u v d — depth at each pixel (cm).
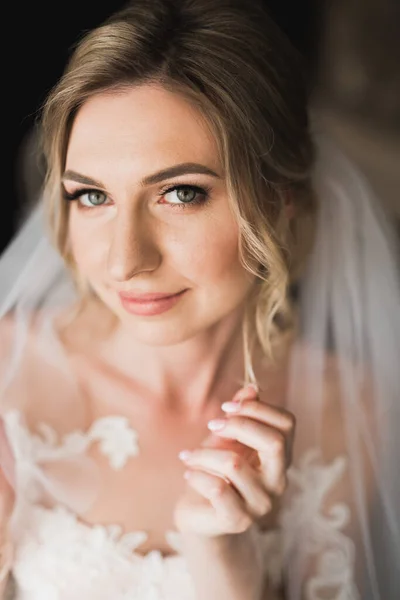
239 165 119
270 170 130
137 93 113
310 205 150
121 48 113
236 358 150
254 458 122
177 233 118
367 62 275
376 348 163
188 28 118
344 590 146
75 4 246
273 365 158
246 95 121
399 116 269
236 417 118
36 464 138
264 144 125
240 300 129
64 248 141
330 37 283
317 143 158
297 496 150
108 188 115
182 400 148
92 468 140
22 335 149
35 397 145
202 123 114
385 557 158
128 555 132
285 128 133
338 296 161
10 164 246
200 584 124
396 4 270
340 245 160
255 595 128
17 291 147
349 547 149
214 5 124
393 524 158
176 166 113
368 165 266
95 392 147
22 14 241
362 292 161
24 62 244
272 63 130
